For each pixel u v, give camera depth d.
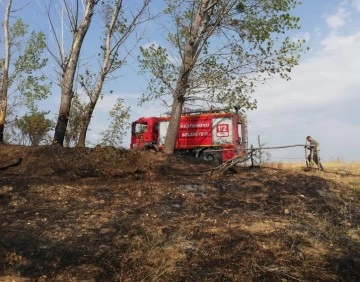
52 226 8.36
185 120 23.28
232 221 9.45
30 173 11.78
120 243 7.82
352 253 8.59
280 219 9.95
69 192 10.41
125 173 12.24
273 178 13.27
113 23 16.52
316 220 10.27
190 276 7.07
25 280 6.47
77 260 7.15
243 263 7.62
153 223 8.87
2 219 8.54
